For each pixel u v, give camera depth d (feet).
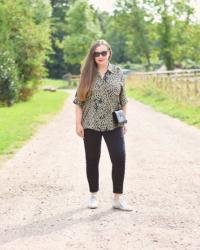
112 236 17.53
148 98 95.81
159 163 30.63
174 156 32.96
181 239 17.15
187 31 218.79
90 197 22.29
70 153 35.14
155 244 16.69
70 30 237.04
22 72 99.60
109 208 20.95
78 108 20.85
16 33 99.71
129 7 236.63
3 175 27.99
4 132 46.19
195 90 66.18
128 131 47.16
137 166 29.86
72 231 18.15
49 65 283.79
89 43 233.55
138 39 235.81
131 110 73.00
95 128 20.63
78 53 235.61
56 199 22.62
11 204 22.00
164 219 19.36
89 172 21.13
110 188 24.35
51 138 43.34
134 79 140.26
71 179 26.66
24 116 63.05
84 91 20.35
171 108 69.26
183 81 73.05
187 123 52.60
